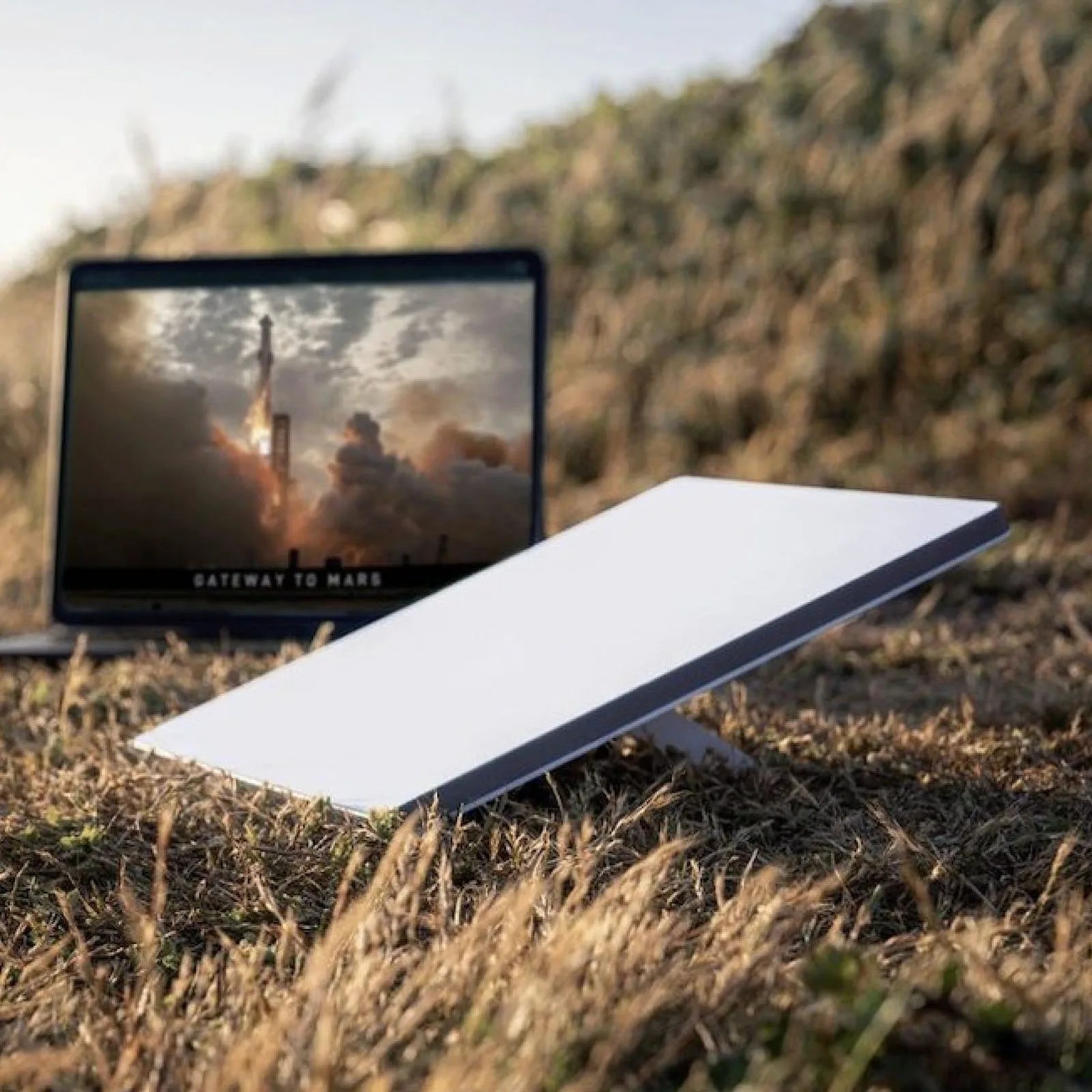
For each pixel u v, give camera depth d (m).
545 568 1.19
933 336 2.49
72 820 1.05
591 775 1.08
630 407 2.62
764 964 0.78
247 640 1.48
